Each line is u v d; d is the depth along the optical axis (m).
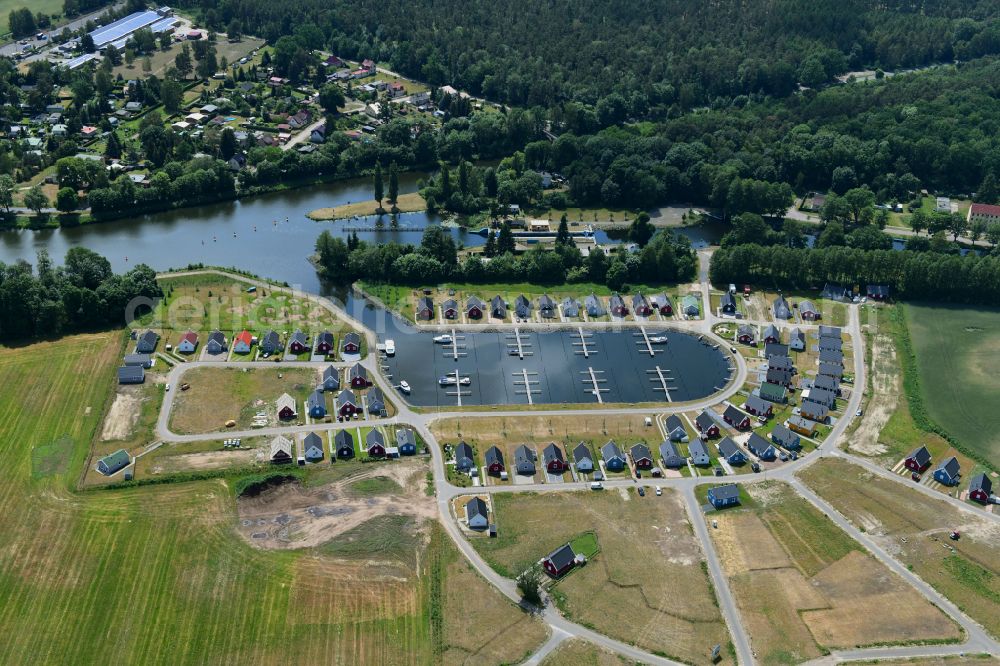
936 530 165.50
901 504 171.88
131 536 155.25
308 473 173.12
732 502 170.62
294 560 152.50
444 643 138.50
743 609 147.00
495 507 167.62
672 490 174.12
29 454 173.50
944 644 141.75
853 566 156.62
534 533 161.50
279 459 175.00
